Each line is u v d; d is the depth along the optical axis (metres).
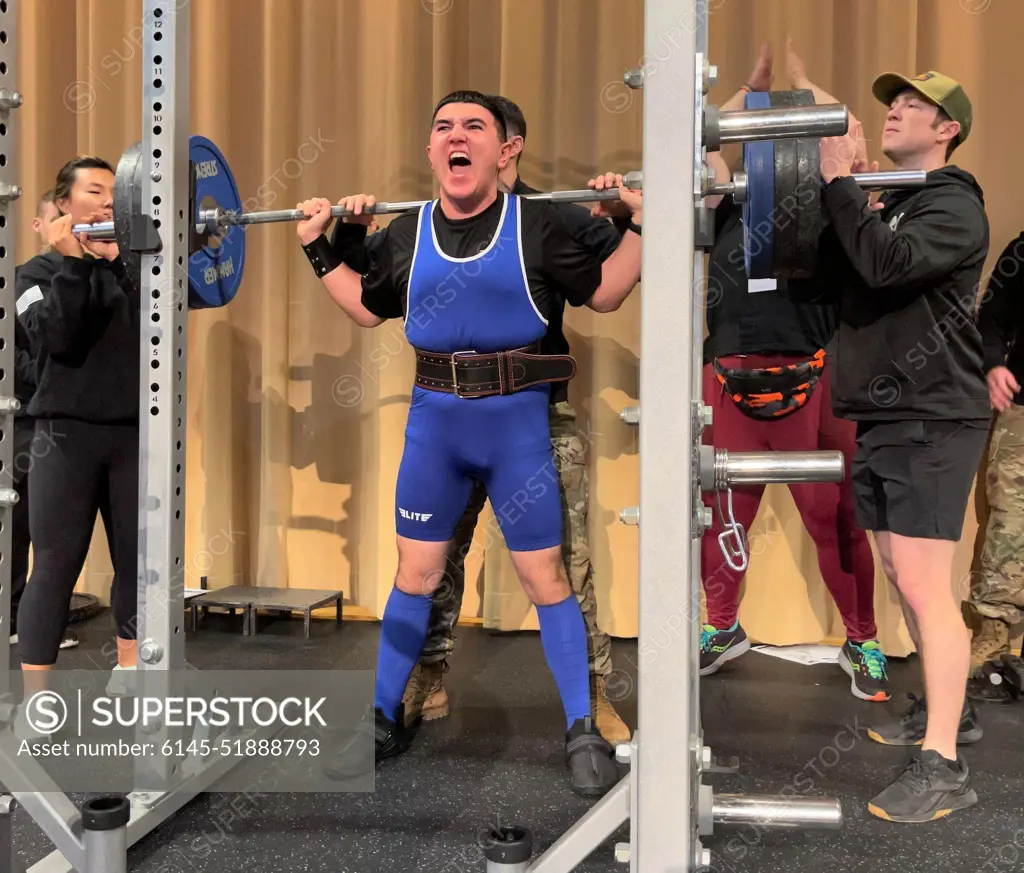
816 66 2.31
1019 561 2.10
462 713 1.97
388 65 2.50
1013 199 2.27
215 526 2.69
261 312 2.69
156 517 1.38
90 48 2.72
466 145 1.55
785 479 0.96
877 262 1.38
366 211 1.70
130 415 1.83
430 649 1.90
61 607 1.78
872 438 1.55
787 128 0.93
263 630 2.56
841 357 1.57
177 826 1.42
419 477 1.63
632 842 0.91
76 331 1.72
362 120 2.58
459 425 1.59
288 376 2.67
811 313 2.04
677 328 0.87
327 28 2.60
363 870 1.28
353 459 2.68
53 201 1.87
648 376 0.87
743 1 2.36
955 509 1.47
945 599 1.50
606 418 2.44
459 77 2.52
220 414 2.67
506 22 2.42
